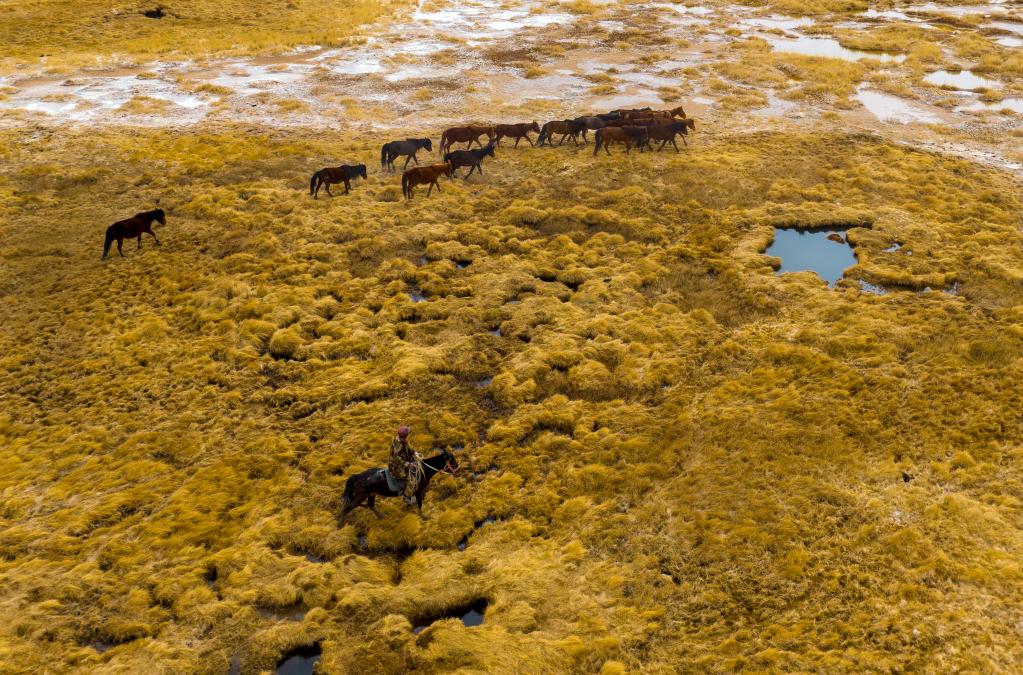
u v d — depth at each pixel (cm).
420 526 1153
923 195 2327
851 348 1551
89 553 1097
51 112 3088
